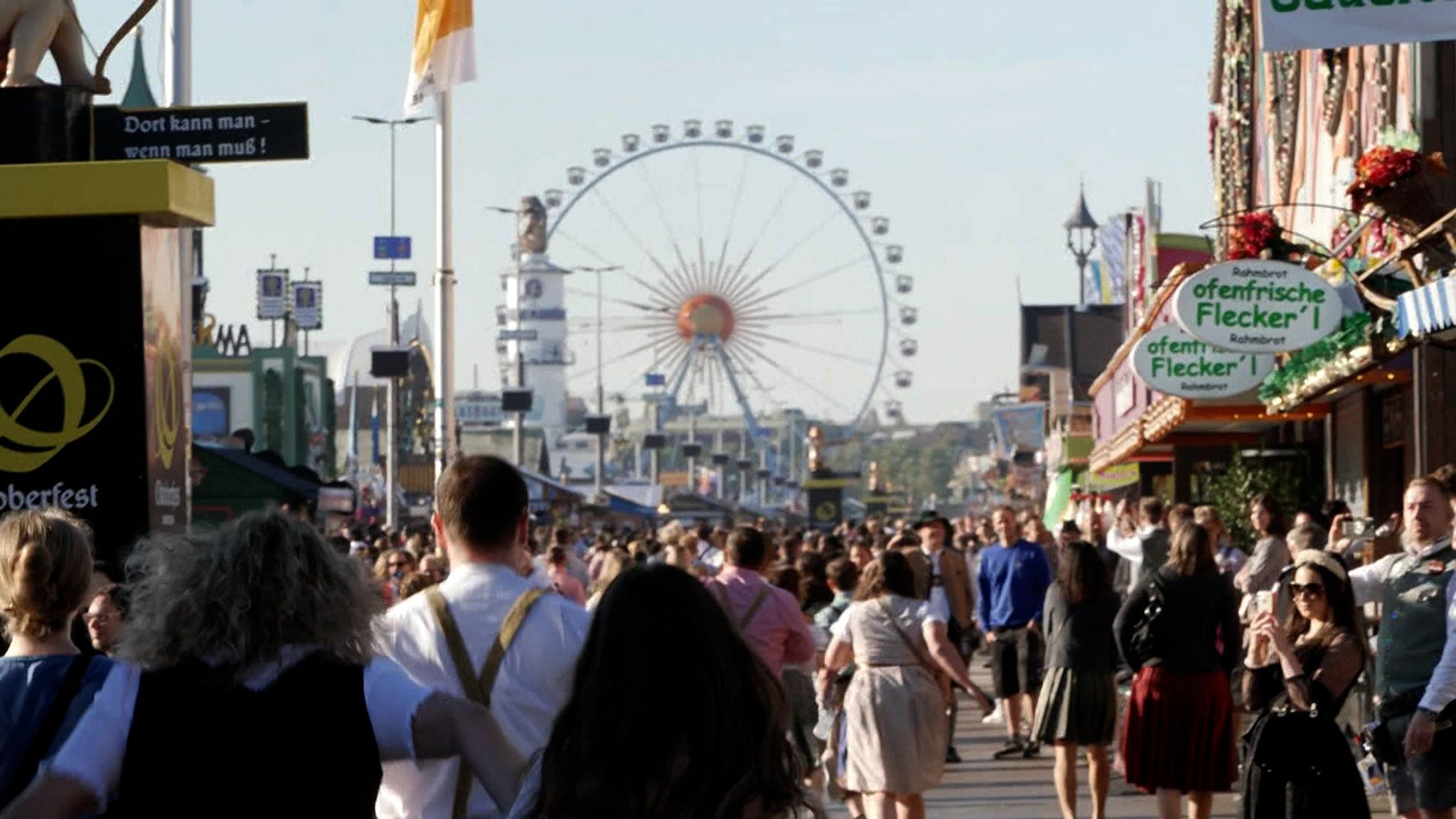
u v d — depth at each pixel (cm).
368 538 5019
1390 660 1527
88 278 1303
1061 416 10662
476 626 937
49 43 1408
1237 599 1955
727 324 17238
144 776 751
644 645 658
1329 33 2127
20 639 889
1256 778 1430
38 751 853
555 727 671
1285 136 4100
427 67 3444
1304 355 2919
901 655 1881
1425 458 2623
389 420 6278
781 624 1780
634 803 648
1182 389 3278
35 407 1303
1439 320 1864
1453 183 2920
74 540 896
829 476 14250
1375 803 2148
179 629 760
